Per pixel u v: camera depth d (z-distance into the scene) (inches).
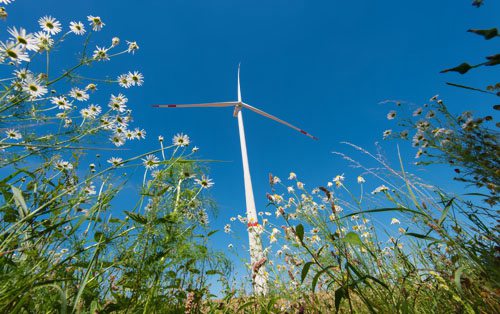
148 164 132.7
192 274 116.5
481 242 92.7
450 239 84.1
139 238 97.3
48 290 79.7
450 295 85.0
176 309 107.9
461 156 129.3
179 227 112.3
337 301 63.7
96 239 91.4
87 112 175.0
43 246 83.6
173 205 119.6
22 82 136.9
